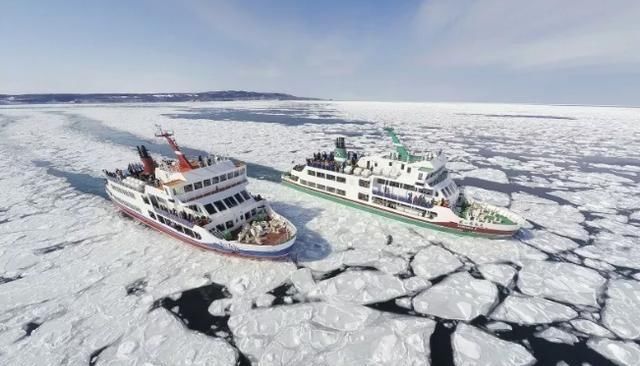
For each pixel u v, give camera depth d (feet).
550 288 47.44
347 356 35.63
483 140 178.19
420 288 47.57
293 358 35.40
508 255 56.18
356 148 146.41
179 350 36.29
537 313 42.39
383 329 39.52
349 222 68.80
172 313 41.91
